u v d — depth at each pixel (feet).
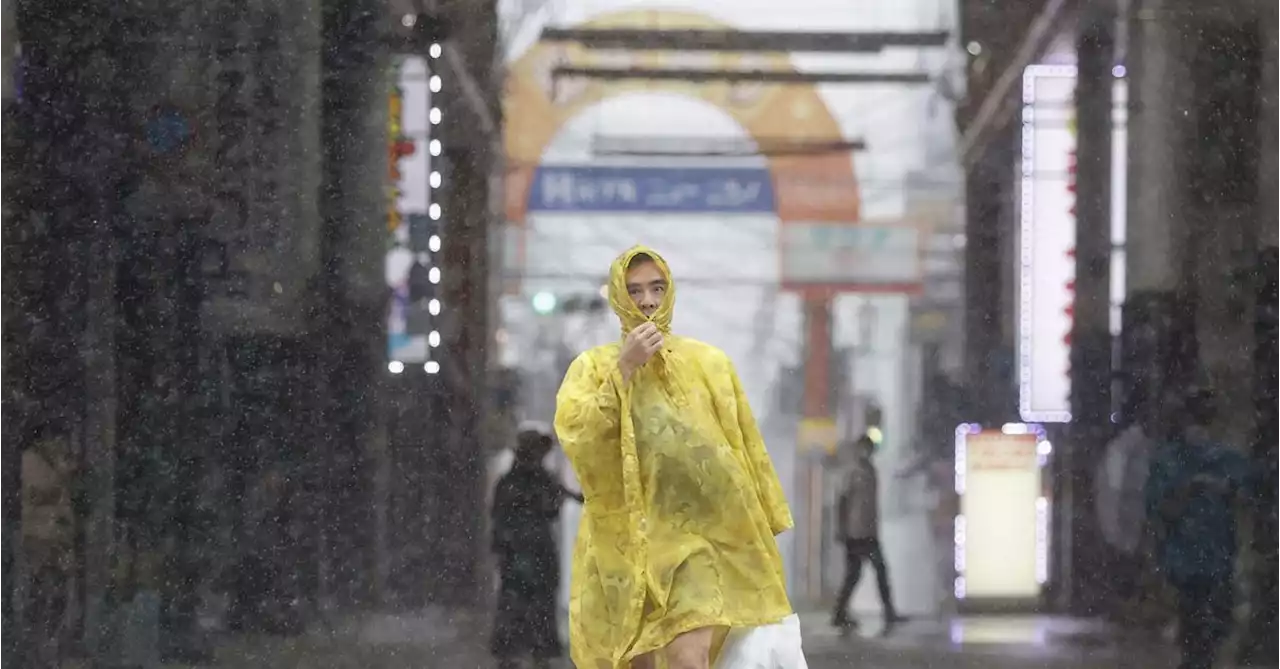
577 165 51.16
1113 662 49.78
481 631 49.70
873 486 50.80
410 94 50.70
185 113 50.39
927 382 51.26
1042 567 50.52
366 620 49.78
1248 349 50.52
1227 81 50.88
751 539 29.91
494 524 50.06
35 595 49.29
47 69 50.16
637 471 29.66
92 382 49.93
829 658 50.01
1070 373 50.98
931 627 50.37
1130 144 51.13
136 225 50.26
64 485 49.67
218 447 50.06
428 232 50.67
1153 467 50.37
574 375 30.78
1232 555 49.70
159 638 49.47
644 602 29.32
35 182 50.08
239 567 49.80
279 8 50.52
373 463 50.26
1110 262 51.08
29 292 49.96
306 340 50.31
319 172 50.60
